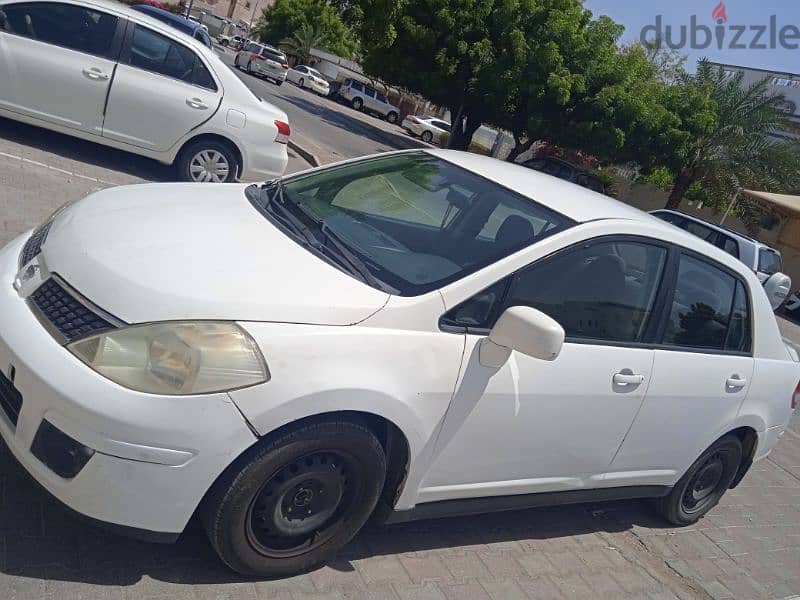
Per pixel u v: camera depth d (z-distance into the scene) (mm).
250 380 2598
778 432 4977
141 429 2484
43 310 2742
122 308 2643
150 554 2918
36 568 2670
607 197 4328
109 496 2531
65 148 8664
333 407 2734
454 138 33438
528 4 28297
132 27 8102
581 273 3531
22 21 7719
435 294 3096
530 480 3666
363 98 47562
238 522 2738
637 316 3826
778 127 29812
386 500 3240
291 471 2828
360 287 3016
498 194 3721
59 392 2500
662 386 3928
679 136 28250
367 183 3977
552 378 3414
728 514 5516
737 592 4395
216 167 8812
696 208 31875
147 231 3098
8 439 2703
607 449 3877
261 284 2836
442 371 3041
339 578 3170
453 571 3541
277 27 64375
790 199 27781
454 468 3301
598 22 29188
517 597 3529
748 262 15289
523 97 29625
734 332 4473
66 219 3283
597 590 3867
